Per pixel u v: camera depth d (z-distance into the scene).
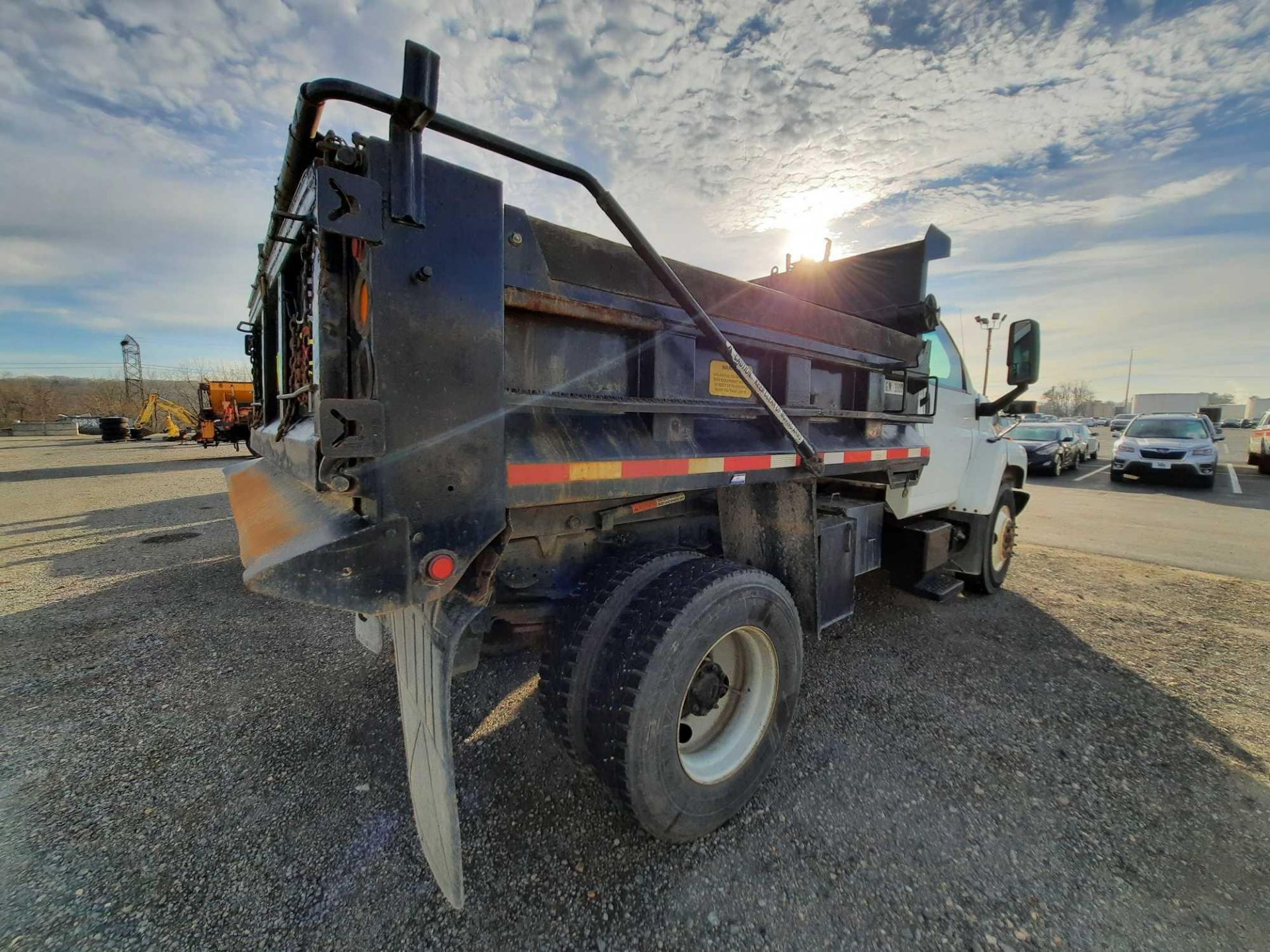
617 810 2.15
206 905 1.72
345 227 1.21
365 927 1.65
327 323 1.39
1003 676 3.32
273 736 2.63
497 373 1.48
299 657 3.48
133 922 1.65
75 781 2.30
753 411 2.30
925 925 1.67
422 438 1.36
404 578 1.36
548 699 1.93
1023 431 17.39
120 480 12.51
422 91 1.24
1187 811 2.19
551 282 1.62
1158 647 3.79
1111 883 1.84
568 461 1.65
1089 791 2.30
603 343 1.82
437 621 1.48
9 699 2.96
